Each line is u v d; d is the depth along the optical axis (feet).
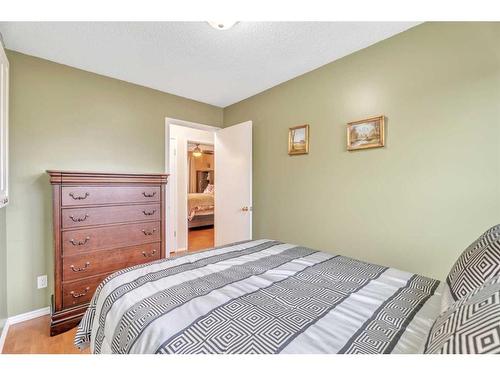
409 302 3.14
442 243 5.45
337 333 2.46
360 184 6.85
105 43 6.30
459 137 5.19
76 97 7.58
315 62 7.45
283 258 4.97
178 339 2.33
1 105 5.15
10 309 6.44
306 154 8.21
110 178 6.82
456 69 5.21
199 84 8.99
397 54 6.07
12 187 6.49
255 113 10.03
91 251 6.56
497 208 4.76
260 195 9.91
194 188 26.14
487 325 1.44
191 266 4.41
